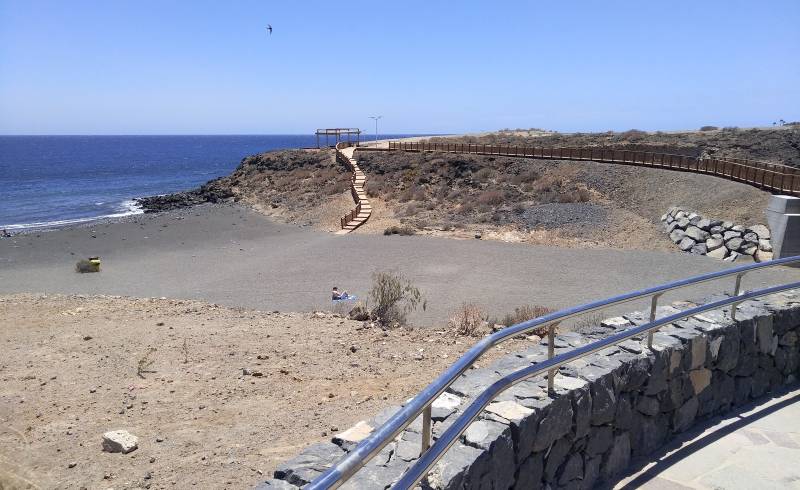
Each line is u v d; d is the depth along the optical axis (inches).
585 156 1813.5
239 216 1878.7
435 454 103.7
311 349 359.6
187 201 2260.1
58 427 250.7
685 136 2486.5
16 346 374.6
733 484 172.9
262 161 2561.5
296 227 1672.0
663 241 1185.4
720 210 1184.8
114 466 215.9
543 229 1328.7
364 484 122.1
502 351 349.7
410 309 593.3
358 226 1551.4
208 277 1043.9
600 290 855.1
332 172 2207.2
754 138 2198.6
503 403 155.5
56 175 4197.8
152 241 1462.8
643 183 1475.1
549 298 808.9
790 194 1111.6
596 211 1391.5
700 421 215.8
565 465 164.2
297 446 226.1
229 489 196.9
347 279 962.7
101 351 361.1
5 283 1035.9
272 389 291.3
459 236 1323.8
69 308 502.3
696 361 211.2
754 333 236.4
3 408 271.9
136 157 6919.3
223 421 254.7
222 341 380.5
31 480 205.9
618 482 176.4
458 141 3070.9
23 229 1756.9
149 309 501.0
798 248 976.3
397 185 1905.8
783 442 199.5
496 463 137.4
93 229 1631.4
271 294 877.2
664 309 248.7
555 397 159.6
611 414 177.8
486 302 784.9
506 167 1852.9
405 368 319.9
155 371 322.0
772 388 247.4
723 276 212.7
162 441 235.9
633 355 192.1
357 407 263.4
